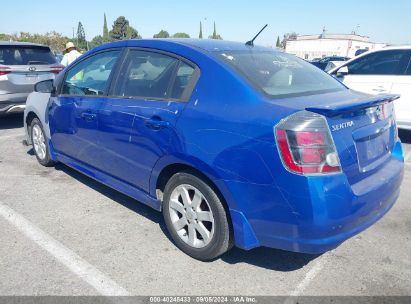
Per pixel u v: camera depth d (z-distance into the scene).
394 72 6.77
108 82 3.62
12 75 7.05
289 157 2.29
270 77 2.90
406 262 2.99
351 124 2.53
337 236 2.40
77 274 2.78
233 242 2.79
